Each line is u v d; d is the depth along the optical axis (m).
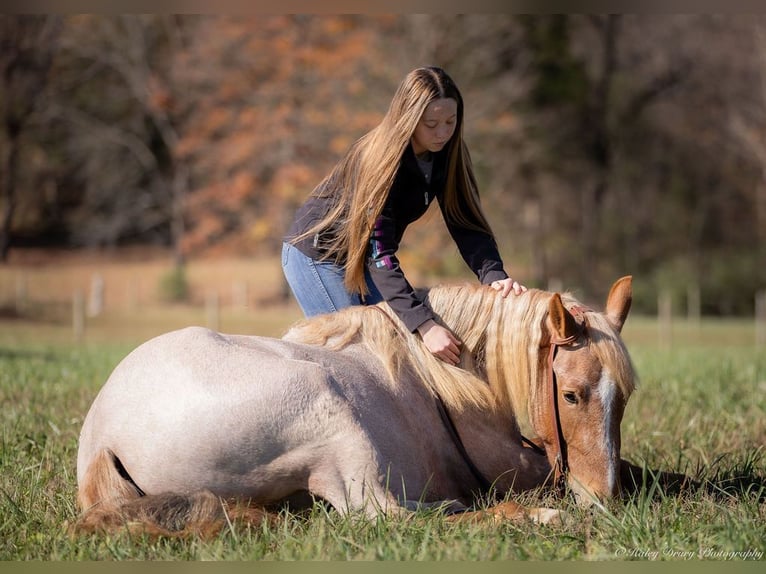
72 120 52.19
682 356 15.66
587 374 5.18
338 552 4.37
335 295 6.02
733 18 49.22
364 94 40.47
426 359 5.62
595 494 5.11
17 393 9.53
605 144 53.41
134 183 53.34
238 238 44.97
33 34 49.38
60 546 4.53
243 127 43.31
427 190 6.04
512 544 4.45
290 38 41.50
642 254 50.75
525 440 5.93
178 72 46.50
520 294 5.69
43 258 53.06
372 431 5.06
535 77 47.00
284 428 4.83
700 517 5.07
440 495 5.52
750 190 51.06
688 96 51.84
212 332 5.11
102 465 4.81
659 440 7.55
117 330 32.50
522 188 51.03
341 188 5.89
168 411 4.77
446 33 41.06
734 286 45.25
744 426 7.91
